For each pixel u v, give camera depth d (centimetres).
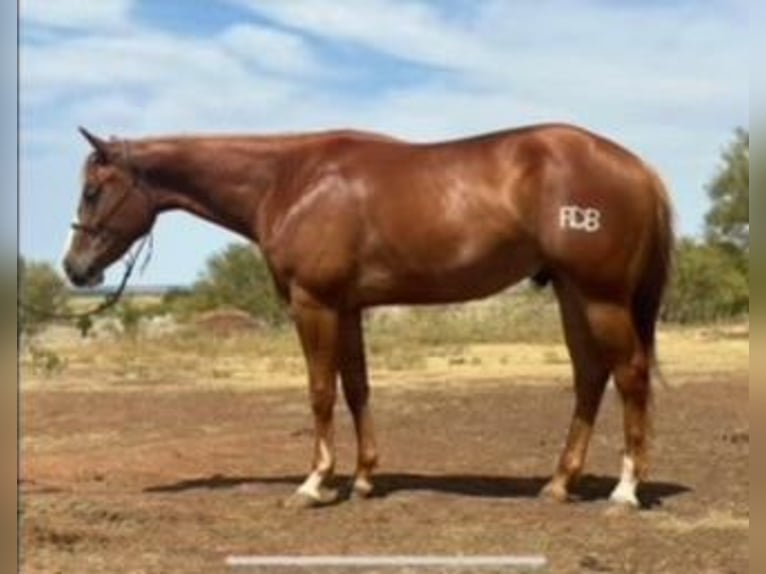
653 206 893
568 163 883
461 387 2053
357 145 944
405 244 904
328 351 923
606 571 709
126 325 4428
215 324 4528
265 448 1313
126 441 1392
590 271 877
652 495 953
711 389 1898
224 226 987
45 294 2317
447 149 925
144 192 973
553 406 1700
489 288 918
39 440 1406
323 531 833
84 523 859
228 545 791
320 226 914
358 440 960
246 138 970
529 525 845
